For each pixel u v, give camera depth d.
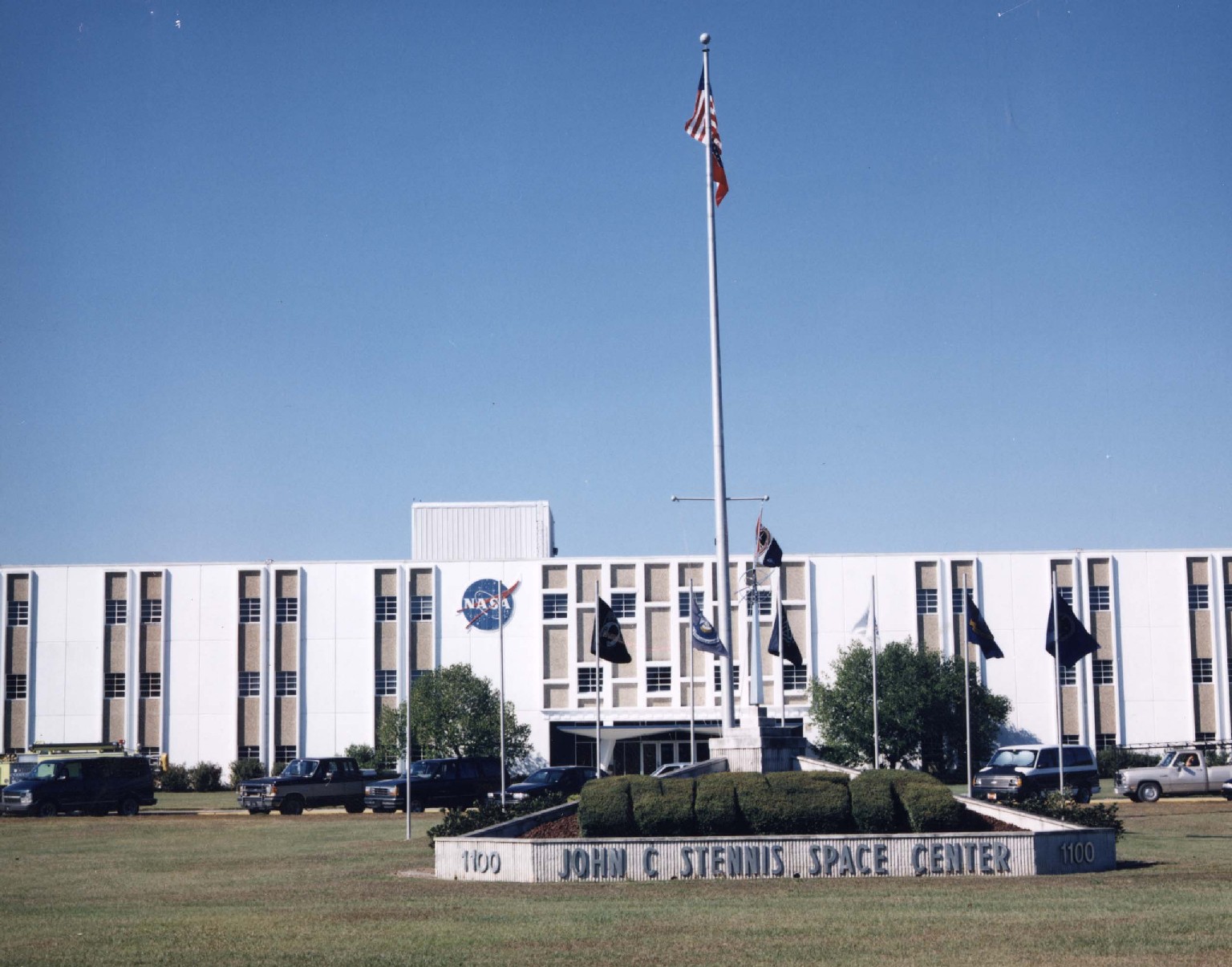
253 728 72.56
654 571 73.19
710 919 16.48
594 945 14.55
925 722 64.06
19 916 17.56
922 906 17.55
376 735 72.19
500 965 13.34
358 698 72.75
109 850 29.92
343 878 22.55
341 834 34.56
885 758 65.25
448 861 22.44
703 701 71.94
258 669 72.94
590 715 71.75
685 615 72.50
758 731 28.56
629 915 16.91
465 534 76.06
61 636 73.00
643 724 71.69
